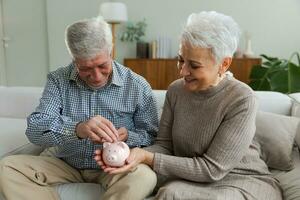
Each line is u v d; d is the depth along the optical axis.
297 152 1.60
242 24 4.32
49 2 4.50
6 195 1.21
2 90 2.17
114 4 3.88
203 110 1.24
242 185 1.17
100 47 1.21
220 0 4.29
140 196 1.15
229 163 1.15
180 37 1.17
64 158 1.44
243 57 4.08
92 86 1.37
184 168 1.16
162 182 1.28
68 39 1.22
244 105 1.16
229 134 1.15
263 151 1.50
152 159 1.20
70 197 1.31
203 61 1.13
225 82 1.23
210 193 1.10
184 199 1.09
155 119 1.50
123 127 1.38
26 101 2.14
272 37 4.32
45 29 4.62
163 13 4.38
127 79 1.44
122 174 1.21
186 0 4.32
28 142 1.68
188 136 1.27
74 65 1.38
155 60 4.09
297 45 4.33
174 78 4.11
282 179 1.39
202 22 1.12
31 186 1.25
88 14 4.49
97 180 1.42
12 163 1.25
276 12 4.26
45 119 1.30
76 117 1.40
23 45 4.72
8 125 1.95
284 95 1.92
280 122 1.58
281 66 2.74
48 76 1.43
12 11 4.62
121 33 4.49
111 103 1.41
